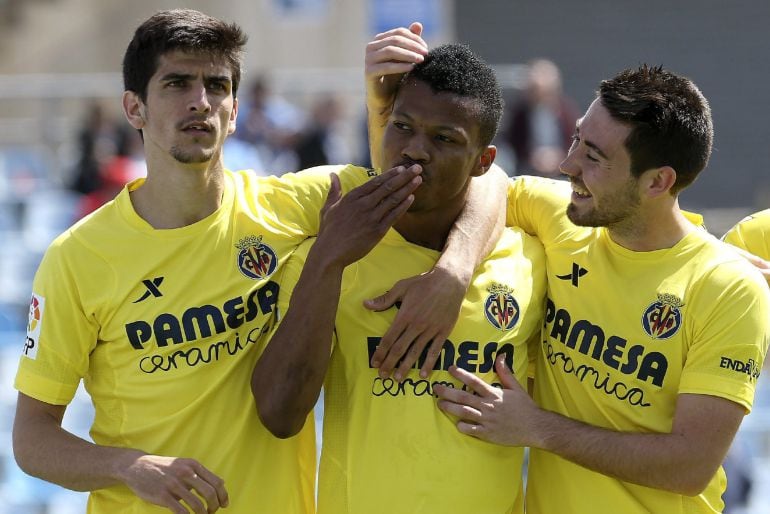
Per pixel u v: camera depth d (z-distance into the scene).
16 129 42.41
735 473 26.12
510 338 13.22
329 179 13.85
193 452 12.79
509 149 37.78
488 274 13.30
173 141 12.59
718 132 52.19
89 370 13.26
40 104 42.88
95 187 37.16
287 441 13.30
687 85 12.98
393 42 13.15
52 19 48.31
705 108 12.95
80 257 12.89
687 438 12.27
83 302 12.82
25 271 35.03
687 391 12.46
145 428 12.81
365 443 12.84
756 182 51.59
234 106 13.23
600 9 52.41
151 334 12.77
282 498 13.16
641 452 12.27
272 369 12.37
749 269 12.75
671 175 12.66
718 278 12.59
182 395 12.77
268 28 46.28
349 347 13.06
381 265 13.31
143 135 13.05
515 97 41.72
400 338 12.60
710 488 13.18
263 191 13.73
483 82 12.87
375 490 12.70
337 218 12.26
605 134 12.67
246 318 13.06
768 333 12.61
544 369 13.54
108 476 12.30
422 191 12.62
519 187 14.42
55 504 26.66
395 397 12.84
